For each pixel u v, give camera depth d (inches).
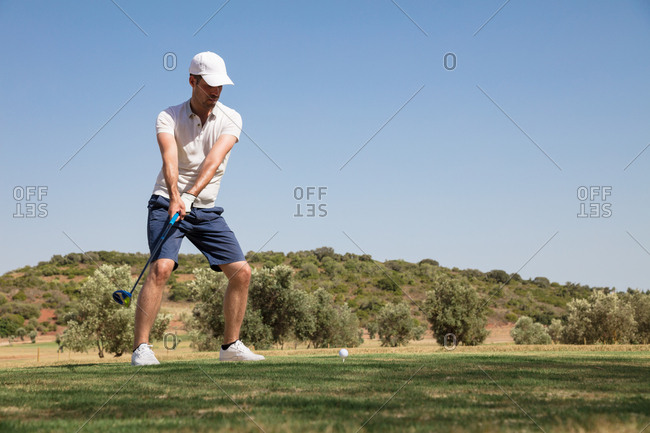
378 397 80.3
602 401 75.3
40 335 2298.2
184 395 83.9
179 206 182.5
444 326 1396.4
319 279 1811.0
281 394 84.4
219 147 194.4
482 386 91.8
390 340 1528.1
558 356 188.9
